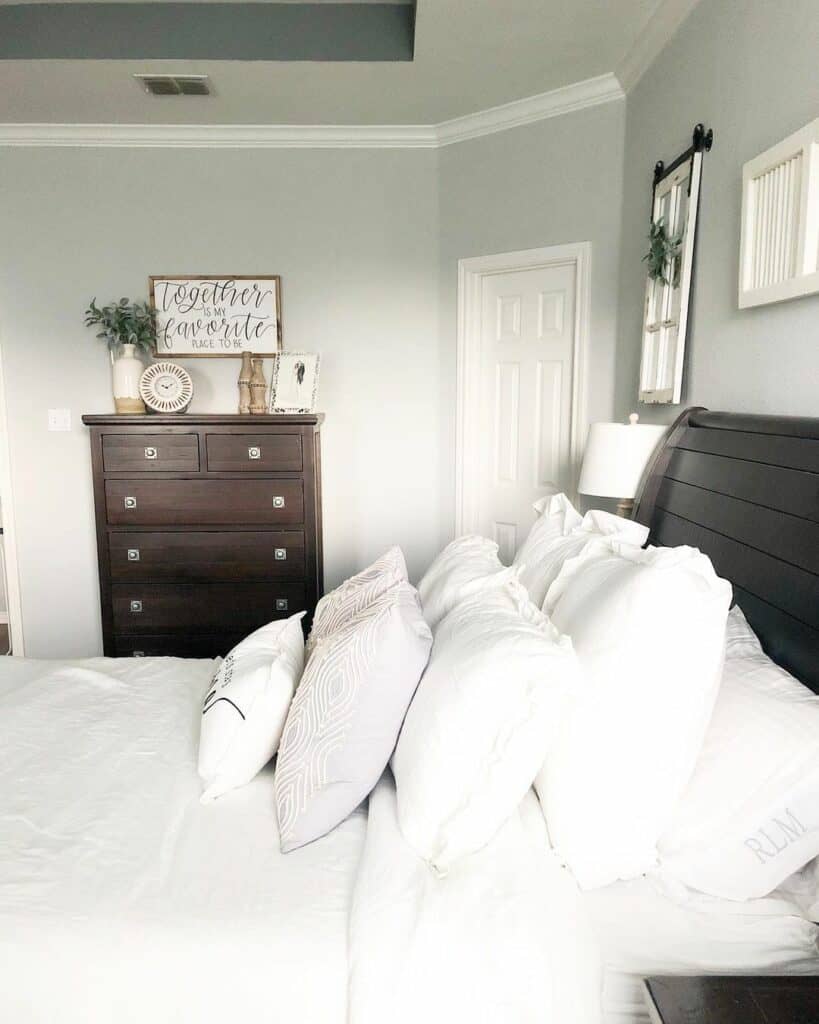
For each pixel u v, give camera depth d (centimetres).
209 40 300
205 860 125
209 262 392
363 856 124
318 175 387
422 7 262
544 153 344
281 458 351
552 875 116
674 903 118
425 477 405
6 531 402
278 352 393
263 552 356
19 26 297
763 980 97
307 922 111
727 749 121
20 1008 103
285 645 170
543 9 263
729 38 222
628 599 125
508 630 131
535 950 103
